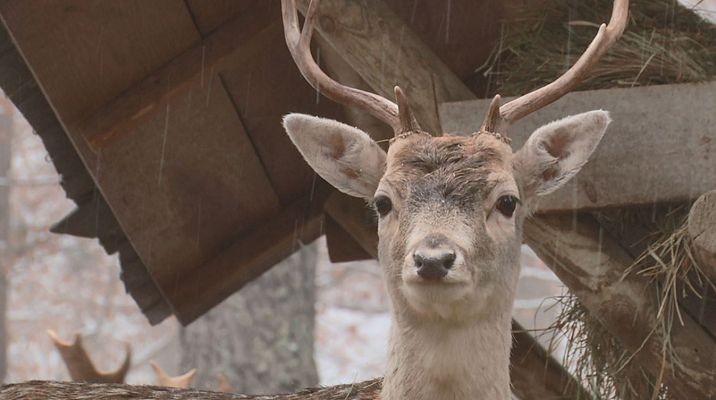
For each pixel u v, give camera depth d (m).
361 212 16.02
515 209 10.67
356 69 12.84
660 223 12.32
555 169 11.38
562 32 13.44
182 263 16.53
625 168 12.06
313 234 16.70
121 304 47.03
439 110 12.49
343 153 11.54
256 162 15.56
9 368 44.00
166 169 15.09
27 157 45.75
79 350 18.09
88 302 46.09
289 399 12.48
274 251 16.70
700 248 11.22
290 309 27.91
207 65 14.23
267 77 14.66
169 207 15.58
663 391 12.71
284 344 27.67
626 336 12.12
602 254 12.13
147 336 46.88
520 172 11.20
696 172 11.98
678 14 13.18
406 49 12.65
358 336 44.72
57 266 46.75
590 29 13.38
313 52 14.47
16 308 45.59
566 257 12.20
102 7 13.42
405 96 11.68
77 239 46.22
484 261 10.37
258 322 27.67
